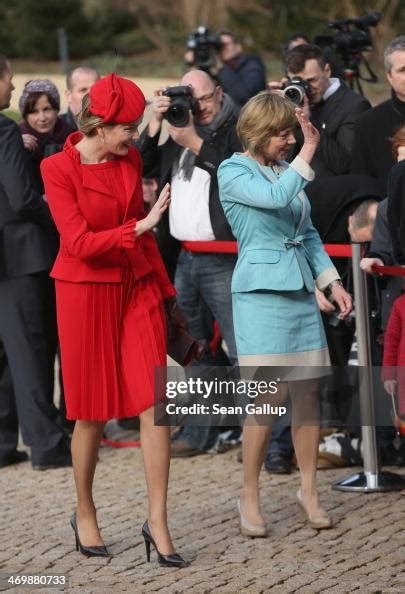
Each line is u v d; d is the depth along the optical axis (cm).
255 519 2058
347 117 2589
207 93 2441
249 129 2006
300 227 2039
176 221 2488
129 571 1895
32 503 2325
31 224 2541
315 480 2106
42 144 2709
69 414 1925
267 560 1933
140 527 2136
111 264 1898
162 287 1983
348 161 2586
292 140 2016
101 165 1895
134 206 1916
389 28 7412
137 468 2545
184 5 9019
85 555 1977
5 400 2627
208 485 2394
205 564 1920
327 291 2198
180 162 2480
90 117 1875
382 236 2238
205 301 2516
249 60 4153
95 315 1906
